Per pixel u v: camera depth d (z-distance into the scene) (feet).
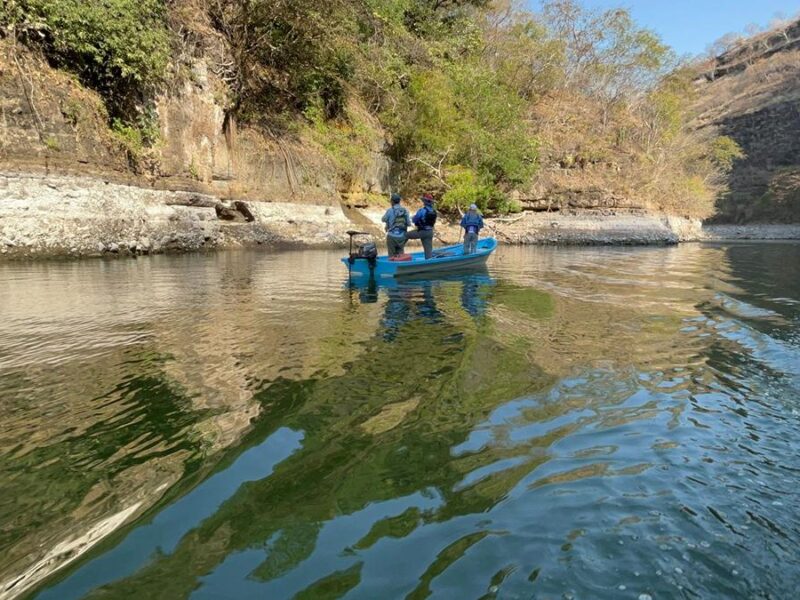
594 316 20.67
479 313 20.95
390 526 6.88
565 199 93.76
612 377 13.16
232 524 6.84
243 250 50.67
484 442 9.39
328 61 69.05
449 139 82.12
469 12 106.32
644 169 110.11
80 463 8.39
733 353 15.42
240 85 58.23
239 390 11.69
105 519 6.91
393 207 34.37
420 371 13.20
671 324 19.29
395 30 81.92
